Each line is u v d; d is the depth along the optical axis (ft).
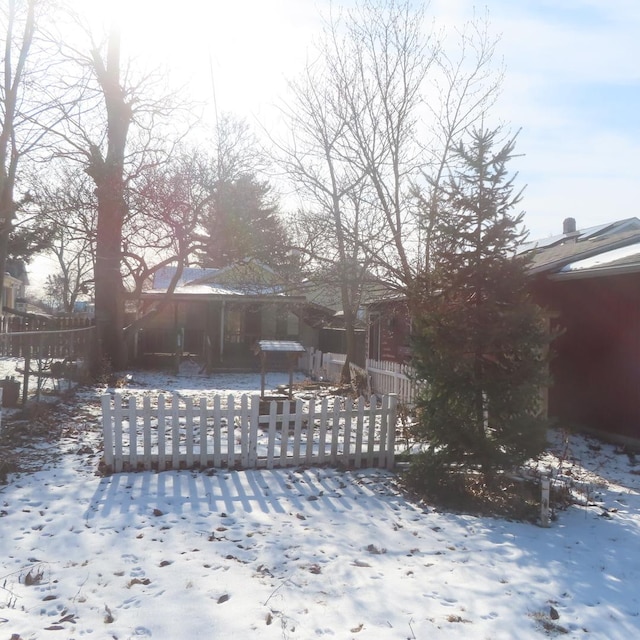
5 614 12.42
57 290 212.23
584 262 34.32
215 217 65.36
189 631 11.92
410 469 23.20
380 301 47.62
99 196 62.80
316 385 58.75
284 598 13.44
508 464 21.36
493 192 21.79
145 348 88.07
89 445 28.17
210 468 24.90
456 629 12.26
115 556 15.71
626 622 12.84
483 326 21.12
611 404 33.01
